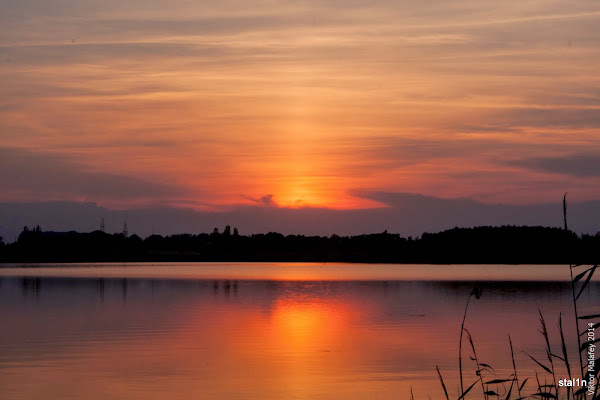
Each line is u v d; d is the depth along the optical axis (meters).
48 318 43.50
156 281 93.00
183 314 46.31
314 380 23.62
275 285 84.19
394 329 37.66
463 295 65.12
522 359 27.20
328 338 33.91
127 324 40.00
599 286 79.44
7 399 20.73
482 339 33.31
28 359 27.48
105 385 22.58
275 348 30.59
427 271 149.75
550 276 114.75
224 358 27.80
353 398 21.00
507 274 126.44
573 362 26.14
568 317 43.25
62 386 22.48
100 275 113.94
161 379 23.72
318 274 127.12
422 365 26.30
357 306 52.88
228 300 59.00
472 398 20.52
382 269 166.88
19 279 97.06
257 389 22.20
